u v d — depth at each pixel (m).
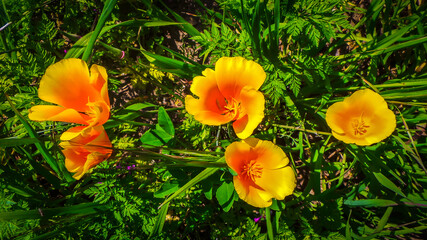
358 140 0.23
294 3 0.26
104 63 0.37
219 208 0.32
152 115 0.37
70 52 0.27
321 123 0.33
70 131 0.21
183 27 0.30
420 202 0.27
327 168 0.31
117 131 0.33
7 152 0.32
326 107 0.31
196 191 0.28
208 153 0.26
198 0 0.31
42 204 0.29
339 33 0.34
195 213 0.30
